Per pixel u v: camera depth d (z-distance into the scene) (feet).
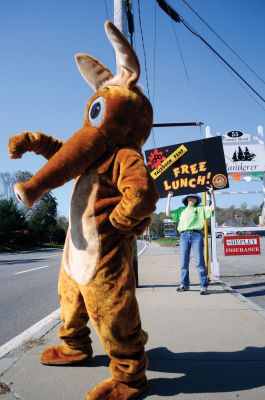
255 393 8.82
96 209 8.38
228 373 9.96
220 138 24.18
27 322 18.69
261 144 34.24
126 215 7.84
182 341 12.71
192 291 22.95
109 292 8.13
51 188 8.30
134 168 8.14
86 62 10.21
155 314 16.75
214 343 12.48
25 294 27.86
